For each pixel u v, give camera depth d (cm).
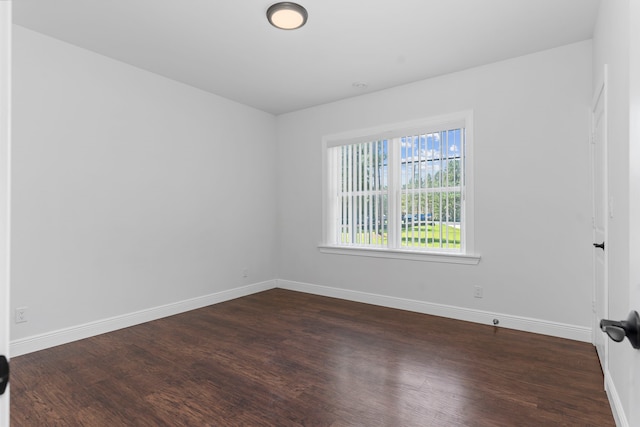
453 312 357
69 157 296
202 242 405
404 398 207
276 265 506
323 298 443
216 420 186
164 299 367
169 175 372
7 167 53
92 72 311
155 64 338
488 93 336
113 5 242
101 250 317
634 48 68
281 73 359
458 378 230
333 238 454
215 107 420
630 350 141
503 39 289
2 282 53
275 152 505
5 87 52
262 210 484
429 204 377
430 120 370
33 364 252
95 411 194
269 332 320
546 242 308
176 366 250
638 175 65
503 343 289
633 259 69
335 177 454
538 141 311
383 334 313
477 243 343
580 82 292
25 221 272
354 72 356
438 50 309
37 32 278
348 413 192
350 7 245
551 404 199
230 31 278
